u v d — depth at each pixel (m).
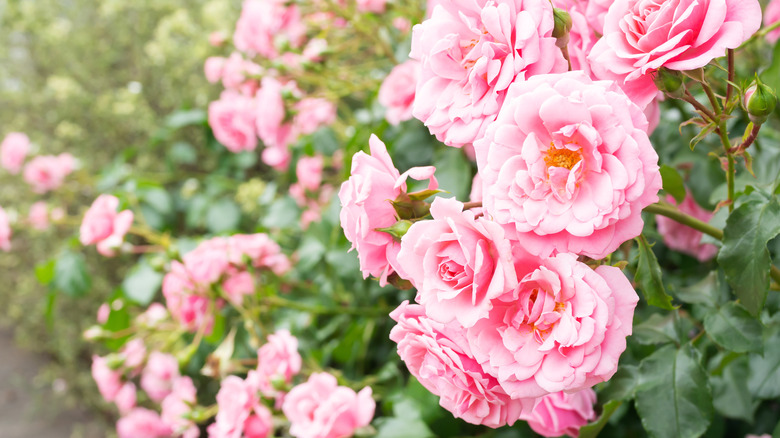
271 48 0.93
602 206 0.43
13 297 2.10
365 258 0.49
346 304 0.93
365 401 0.66
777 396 0.61
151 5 1.76
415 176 0.48
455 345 0.48
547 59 0.46
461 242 0.44
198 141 1.68
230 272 0.81
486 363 0.46
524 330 0.45
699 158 0.67
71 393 1.97
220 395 0.70
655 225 0.72
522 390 0.45
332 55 0.87
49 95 1.82
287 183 1.41
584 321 0.43
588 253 0.44
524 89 0.44
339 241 0.88
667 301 0.50
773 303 0.59
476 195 0.54
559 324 0.44
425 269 0.45
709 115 0.48
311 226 0.93
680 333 0.56
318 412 0.65
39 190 1.39
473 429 0.71
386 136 0.85
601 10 0.48
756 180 0.59
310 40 0.93
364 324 0.87
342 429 0.66
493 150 0.45
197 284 0.80
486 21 0.46
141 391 1.68
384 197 0.49
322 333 0.90
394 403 0.69
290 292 0.99
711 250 0.67
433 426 0.69
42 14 1.82
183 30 1.53
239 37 0.94
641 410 0.53
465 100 0.47
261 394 0.70
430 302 0.45
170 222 1.24
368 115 1.05
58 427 1.93
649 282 0.50
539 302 0.44
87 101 1.75
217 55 1.51
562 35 0.47
